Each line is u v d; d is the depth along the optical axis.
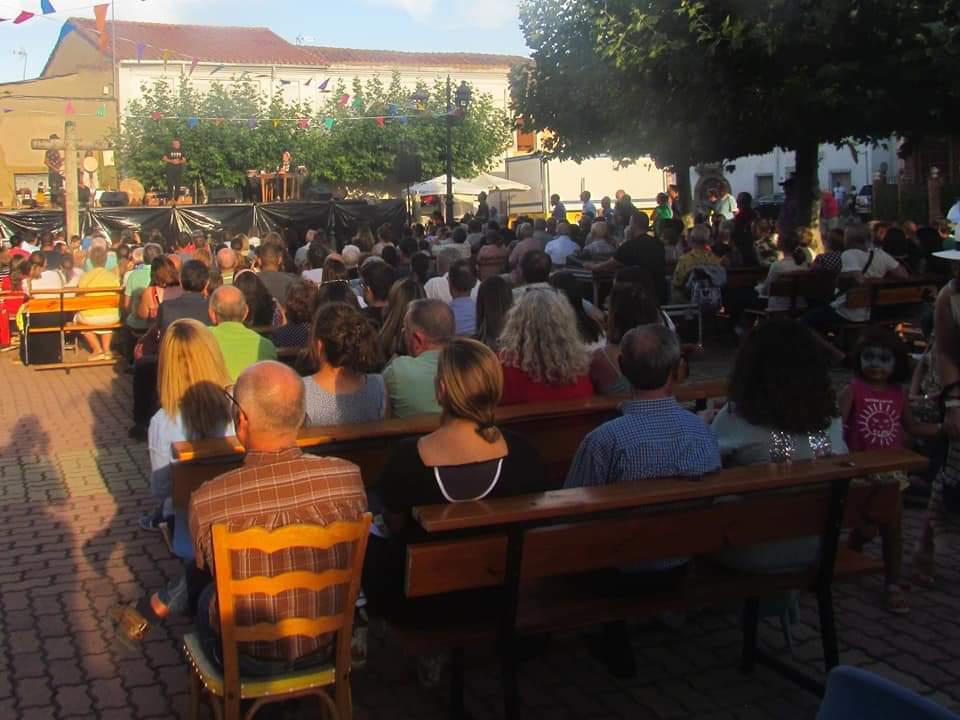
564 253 15.30
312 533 3.19
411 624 3.71
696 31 12.02
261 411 3.34
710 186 25.34
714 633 4.74
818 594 4.07
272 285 10.63
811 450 4.11
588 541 3.62
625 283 5.59
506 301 6.46
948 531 5.03
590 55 14.27
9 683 4.30
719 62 12.17
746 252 14.85
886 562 4.88
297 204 20.69
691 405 7.27
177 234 19.58
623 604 3.84
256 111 34.03
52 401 10.56
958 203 19.58
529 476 3.70
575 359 5.00
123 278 14.14
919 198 27.25
